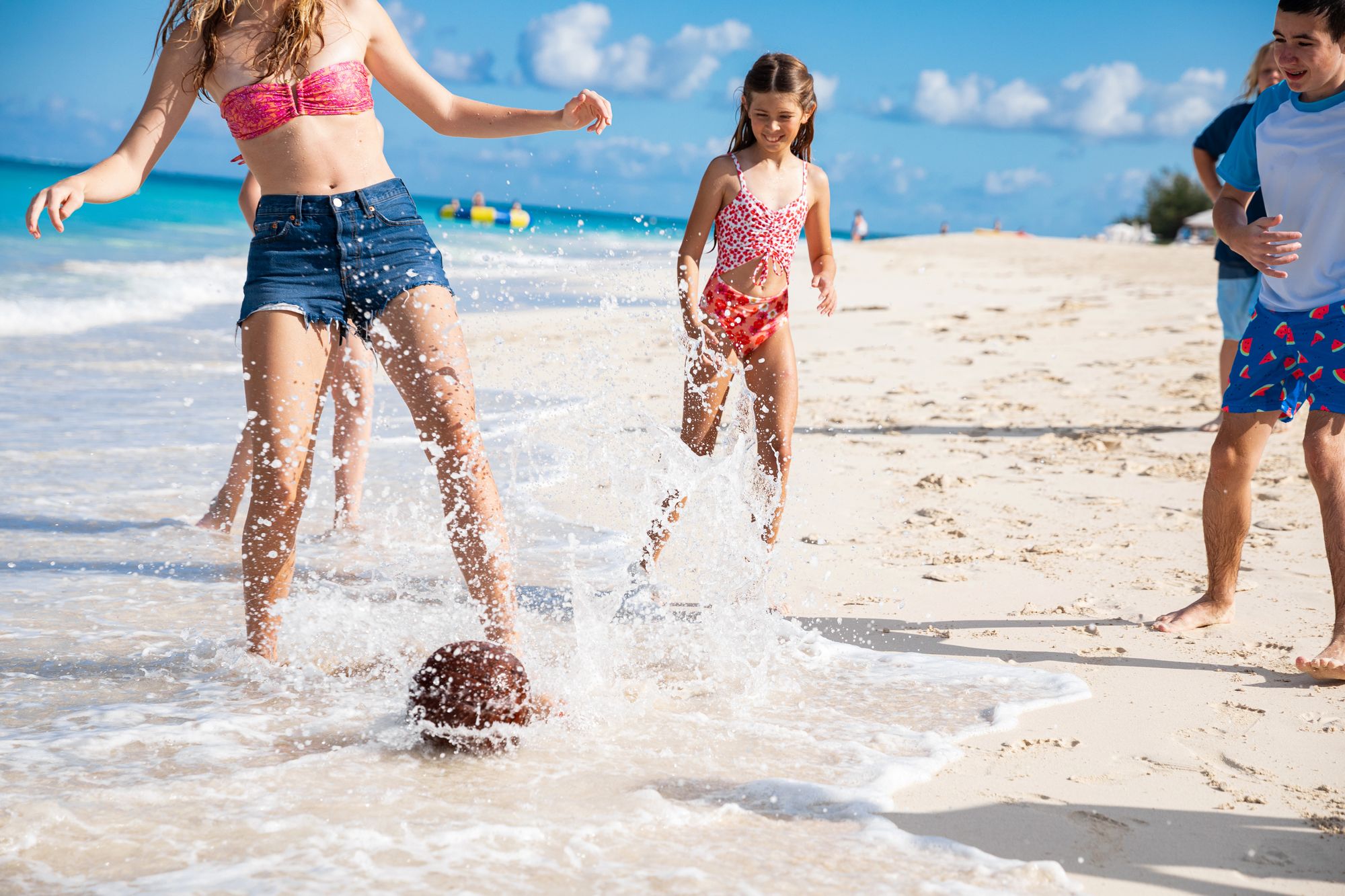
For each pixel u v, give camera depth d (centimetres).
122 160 268
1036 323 1235
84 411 705
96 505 491
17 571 392
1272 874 197
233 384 839
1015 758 248
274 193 279
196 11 271
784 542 446
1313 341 313
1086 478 557
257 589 292
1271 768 243
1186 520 476
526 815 212
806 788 227
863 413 752
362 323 288
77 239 2542
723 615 348
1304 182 310
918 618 354
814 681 299
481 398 779
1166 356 966
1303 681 297
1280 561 411
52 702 270
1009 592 380
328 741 249
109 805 211
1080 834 212
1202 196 6419
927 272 2259
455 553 288
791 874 192
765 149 378
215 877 184
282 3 276
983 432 683
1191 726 267
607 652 317
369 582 388
